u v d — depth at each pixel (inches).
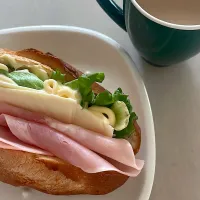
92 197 10.0
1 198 9.9
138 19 10.3
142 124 10.5
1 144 9.0
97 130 9.5
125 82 11.3
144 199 9.6
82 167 9.0
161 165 10.6
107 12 11.3
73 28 11.7
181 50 10.6
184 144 11.0
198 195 10.4
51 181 9.3
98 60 11.7
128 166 9.5
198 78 12.0
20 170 9.2
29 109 9.5
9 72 9.8
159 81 11.8
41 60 10.2
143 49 11.1
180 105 11.5
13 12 12.6
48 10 12.8
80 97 9.5
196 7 10.9
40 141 9.2
